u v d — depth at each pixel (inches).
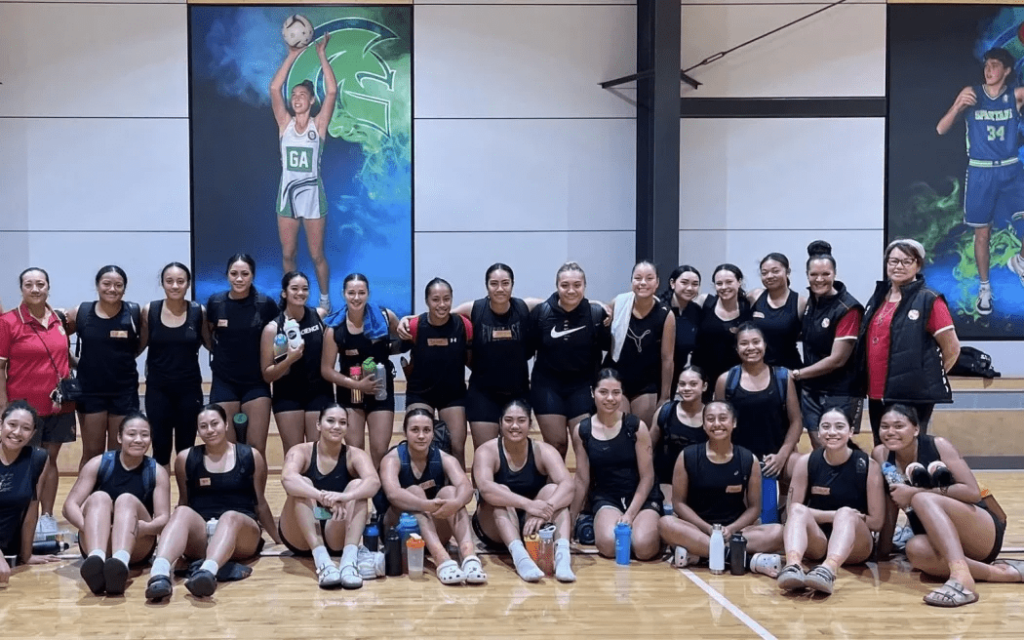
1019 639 121.6
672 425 171.0
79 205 253.9
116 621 128.6
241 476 158.6
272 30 252.5
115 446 181.0
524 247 261.9
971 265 261.6
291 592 143.2
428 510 155.6
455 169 259.3
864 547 152.5
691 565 159.2
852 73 258.5
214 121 253.4
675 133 238.4
